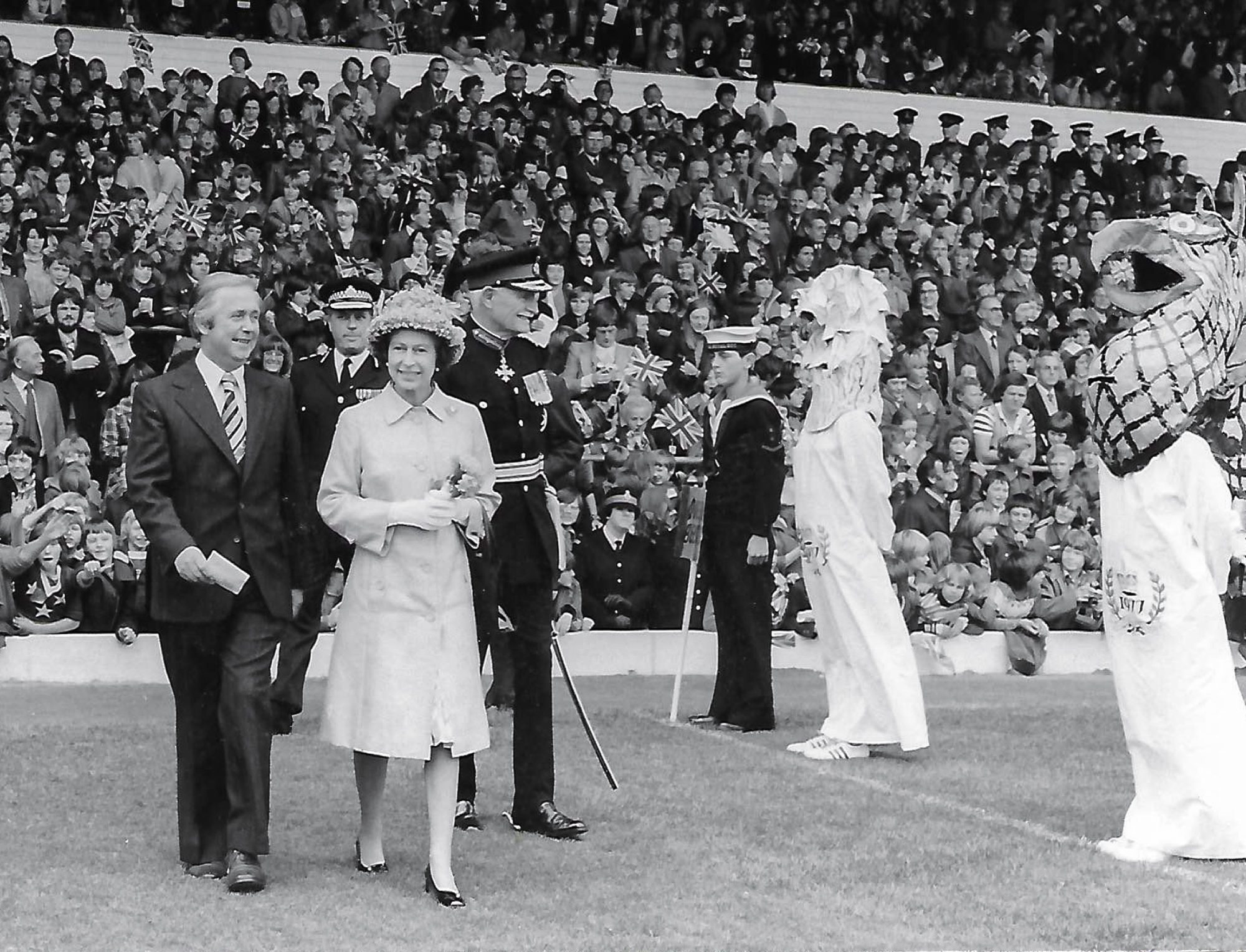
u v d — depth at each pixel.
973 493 14.84
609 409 15.02
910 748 9.59
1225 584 7.68
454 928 6.17
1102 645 13.77
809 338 10.13
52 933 5.98
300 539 6.91
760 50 23.05
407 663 6.61
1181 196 22.91
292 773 8.69
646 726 10.50
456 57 21.39
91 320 15.20
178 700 6.87
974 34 24.16
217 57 20.56
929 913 6.49
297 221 17.12
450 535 6.75
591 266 18.02
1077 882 6.95
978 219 21.56
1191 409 7.55
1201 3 25.14
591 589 13.05
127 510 12.49
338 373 9.92
